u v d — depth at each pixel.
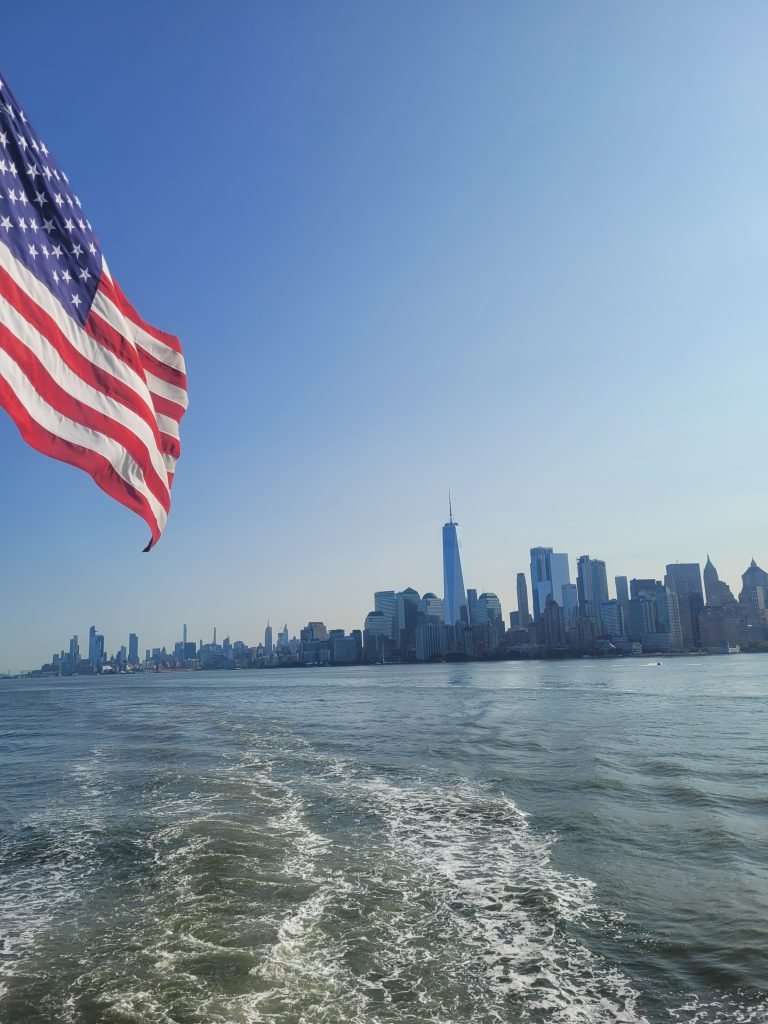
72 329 7.40
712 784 25.16
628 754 32.91
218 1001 9.83
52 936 12.38
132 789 25.81
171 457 9.87
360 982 10.41
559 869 15.75
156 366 9.91
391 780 26.72
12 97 7.01
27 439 6.70
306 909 13.41
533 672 191.50
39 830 20.00
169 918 13.07
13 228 6.72
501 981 10.45
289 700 89.31
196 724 53.41
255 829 19.41
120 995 10.07
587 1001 9.84
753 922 12.45
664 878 15.04
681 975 10.61
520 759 31.69
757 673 159.00
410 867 15.98
